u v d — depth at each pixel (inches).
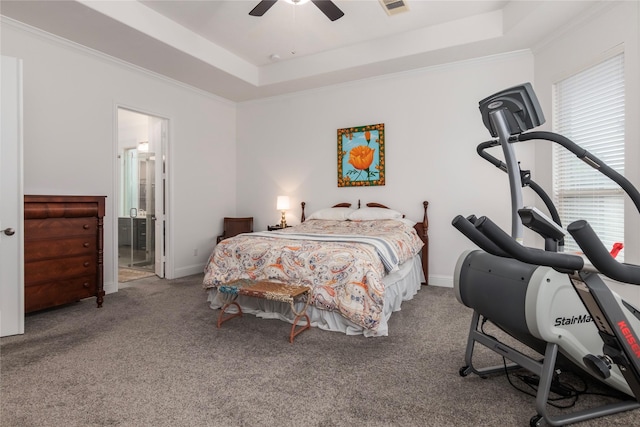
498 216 155.5
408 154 172.9
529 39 137.3
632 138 99.8
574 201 126.7
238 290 101.3
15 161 103.0
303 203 199.5
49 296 117.3
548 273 57.3
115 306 130.3
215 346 92.7
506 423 59.3
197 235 194.7
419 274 161.2
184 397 67.5
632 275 45.8
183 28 145.0
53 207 116.9
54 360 83.9
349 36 155.3
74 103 137.6
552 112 135.0
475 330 75.4
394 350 90.0
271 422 59.8
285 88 194.9
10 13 115.2
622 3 103.2
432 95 166.9
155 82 170.1
